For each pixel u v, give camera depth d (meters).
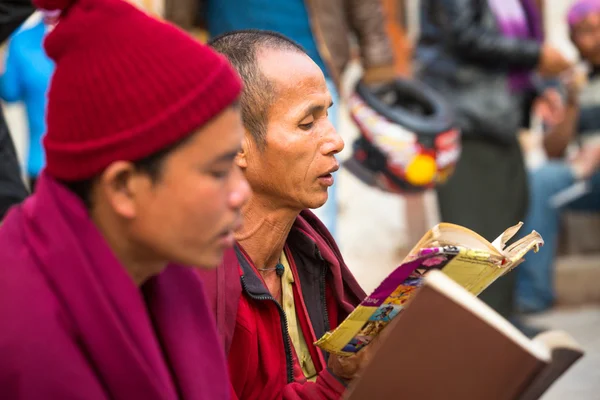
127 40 1.87
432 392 2.09
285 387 2.73
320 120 2.81
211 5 6.16
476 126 6.47
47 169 1.96
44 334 1.87
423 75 6.62
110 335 1.92
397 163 5.57
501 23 6.42
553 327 7.36
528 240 2.61
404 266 2.29
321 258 3.00
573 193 7.96
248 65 2.76
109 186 1.90
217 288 2.63
